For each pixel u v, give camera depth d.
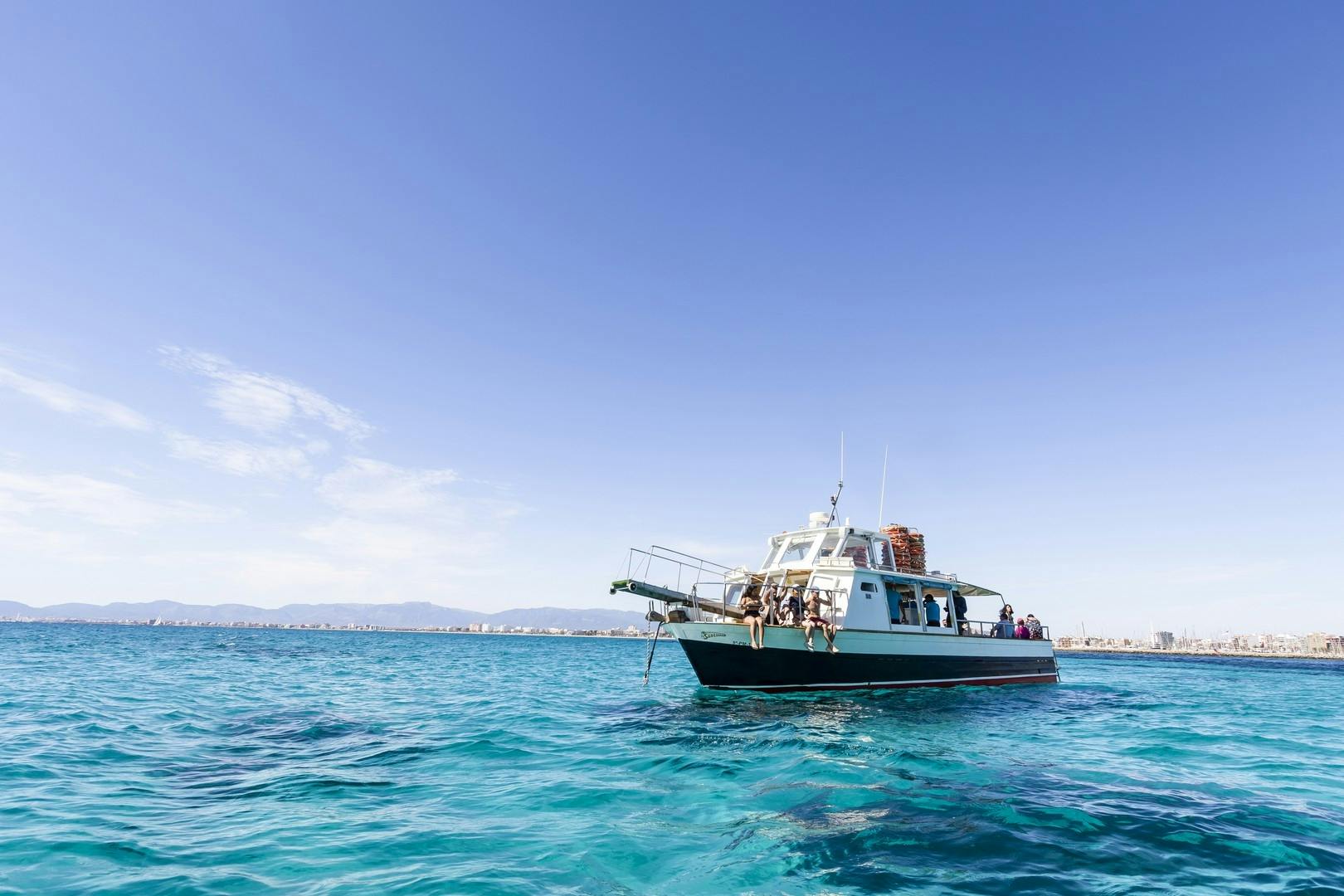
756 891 5.95
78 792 8.80
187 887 5.78
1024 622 27.41
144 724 14.57
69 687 21.58
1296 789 9.96
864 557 22.36
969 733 14.64
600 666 42.22
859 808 8.59
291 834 7.29
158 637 92.94
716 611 20.84
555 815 8.24
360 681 27.25
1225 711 20.78
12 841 6.82
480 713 17.53
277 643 81.31
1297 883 6.21
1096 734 14.93
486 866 6.41
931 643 21.77
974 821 8.00
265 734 13.87
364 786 9.52
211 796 8.87
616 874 6.30
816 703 18.36
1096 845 7.19
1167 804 8.86
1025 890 6.00
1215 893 5.96
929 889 6.02
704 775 10.39
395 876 6.11
